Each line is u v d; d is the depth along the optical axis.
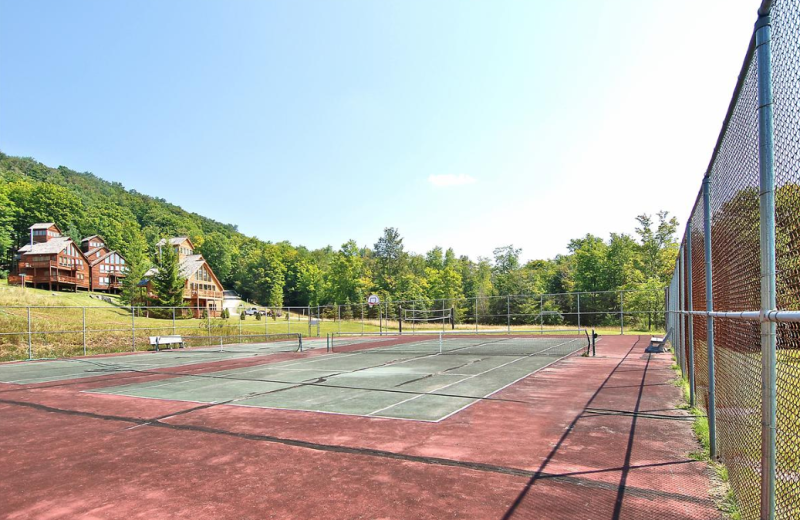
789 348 2.86
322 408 9.57
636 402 9.43
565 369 14.81
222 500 4.96
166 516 4.61
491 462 5.94
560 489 4.97
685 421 7.82
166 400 10.91
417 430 7.63
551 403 9.53
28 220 87.44
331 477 5.57
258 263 106.19
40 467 6.22
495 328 40.88
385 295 78.19
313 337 37.97
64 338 27.00
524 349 22.53
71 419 9.16
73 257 72.81
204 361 20.48
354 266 76.88
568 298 50.28
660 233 55.62
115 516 4.64
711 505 4.50
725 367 5.23
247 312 77.31
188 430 8.02
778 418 3.09
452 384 12.34
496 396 10.46
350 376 14.48
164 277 52.56
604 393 10.48
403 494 4.98
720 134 4.84
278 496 5.04
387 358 20.00
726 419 5.18
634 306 44.03
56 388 13.23
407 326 46.28
